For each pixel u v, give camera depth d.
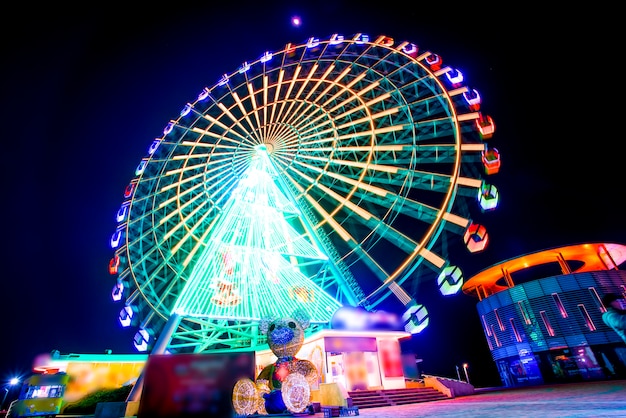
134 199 28.22
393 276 21.52
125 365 26.23
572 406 10.19
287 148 29.75
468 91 24.44
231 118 30.89
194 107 32.03
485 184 21.91
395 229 23.31
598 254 36.91
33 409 21.28
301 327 14.51
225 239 24.98
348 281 23.91
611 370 30.77
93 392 24.05
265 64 32.50
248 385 11.54
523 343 35.78
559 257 37.34
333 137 28.58
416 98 26.52
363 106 27.86
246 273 23.89
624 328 4.99
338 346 20.23
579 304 34.00
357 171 27.50
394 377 20.80
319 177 28.41
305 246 26.11
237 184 29.38
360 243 24.55
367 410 15.16
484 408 11.82
